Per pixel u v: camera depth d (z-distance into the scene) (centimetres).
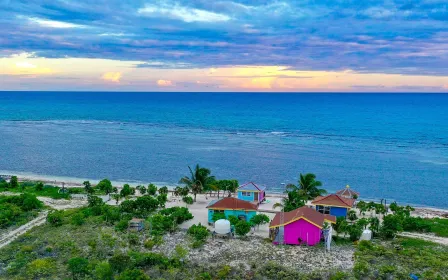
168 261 5262
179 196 8894
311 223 6000
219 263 5359
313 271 5150
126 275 4659
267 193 9862
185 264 5297
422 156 14875
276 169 12669
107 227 6581
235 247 5912
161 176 11819
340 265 5353
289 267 5262
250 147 16550
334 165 13262
